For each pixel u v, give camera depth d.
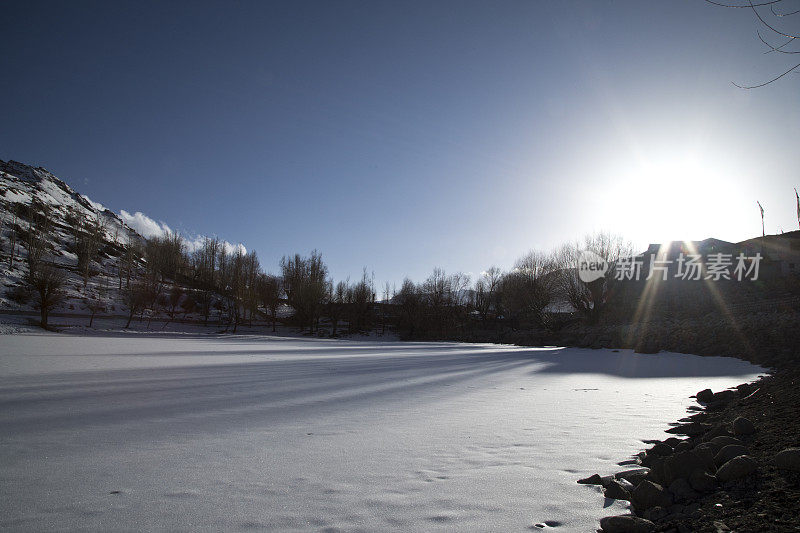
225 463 4.09
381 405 7.66
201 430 5.57
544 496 3.30
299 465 4.04
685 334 23.89
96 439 5.05
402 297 72.00
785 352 15.63
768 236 41.16
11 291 52.44
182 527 2.68
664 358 19.55
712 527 2.65
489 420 6.32
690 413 6.94
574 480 3.68
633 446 4.81
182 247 87.56
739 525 2.62
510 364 17.61
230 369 14.70
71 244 79.75
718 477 3.47
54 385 10.24
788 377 8.43
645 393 9.38
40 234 71.25
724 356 19.02
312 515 2.89
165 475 3.71
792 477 3.18
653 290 41.78
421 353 26.42
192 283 79.06
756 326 20.95
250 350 28.38
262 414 6.75
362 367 15.95
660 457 4.11
